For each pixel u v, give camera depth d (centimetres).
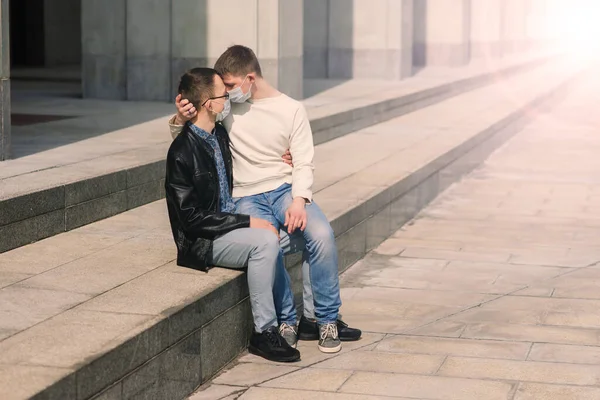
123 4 1548
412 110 1839
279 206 599
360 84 2109
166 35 1541
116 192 786
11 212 654
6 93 839
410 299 753
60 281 565
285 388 545
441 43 2912
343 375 567
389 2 2261
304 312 632
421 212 1123
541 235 1004
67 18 2708
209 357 552
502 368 585
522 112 1969
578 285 799
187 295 535
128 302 521
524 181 1346
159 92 1552
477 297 759
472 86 2444
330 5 2302
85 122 1198
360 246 888
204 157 574
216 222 571
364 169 1083
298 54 1622
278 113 596
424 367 585
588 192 1264
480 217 1098
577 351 620
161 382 494
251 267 572
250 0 1519
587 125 2045
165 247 657
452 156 1289
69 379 414
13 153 894
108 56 1561
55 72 2302
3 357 434
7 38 833
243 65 577
